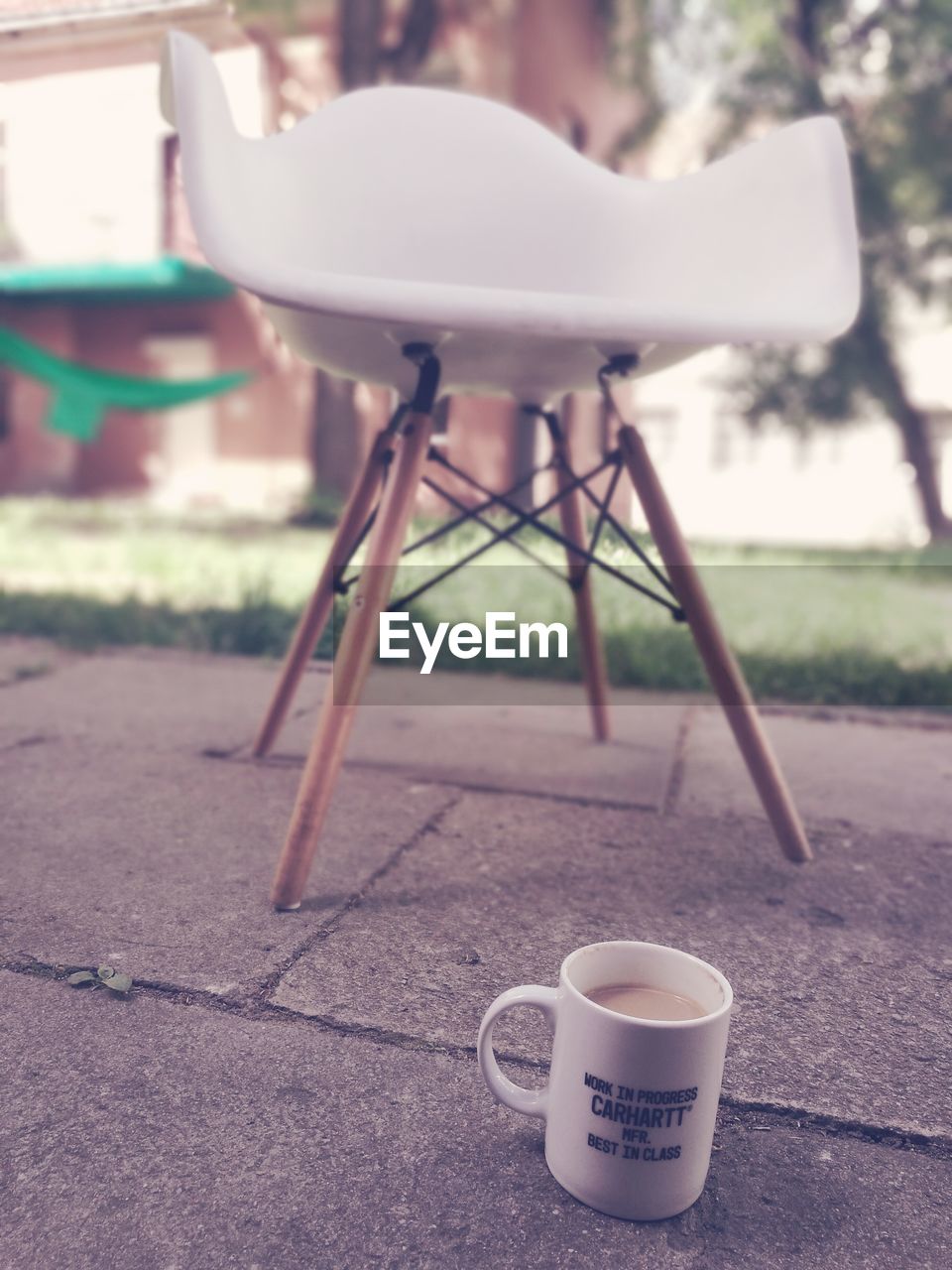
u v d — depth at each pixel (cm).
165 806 131
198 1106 72
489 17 761
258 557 415
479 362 116
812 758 168
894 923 106
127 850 116
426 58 731
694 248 130
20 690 195
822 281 108
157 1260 58
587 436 164
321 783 102
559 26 855
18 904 101
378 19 609
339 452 651
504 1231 61
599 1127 62
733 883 115
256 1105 72
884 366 1007
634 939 100
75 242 522
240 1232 61
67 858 113
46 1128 69
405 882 111
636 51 960
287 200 122
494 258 137
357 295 88
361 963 92
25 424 985
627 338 94
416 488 106
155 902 103
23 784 137
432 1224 62
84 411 512
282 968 91
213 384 527
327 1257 59
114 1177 65
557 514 159
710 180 133
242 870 112
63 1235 60
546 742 171
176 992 86
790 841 121
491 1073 68
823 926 105
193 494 1022
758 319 99
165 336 1014
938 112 938
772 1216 64
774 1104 75
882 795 149
